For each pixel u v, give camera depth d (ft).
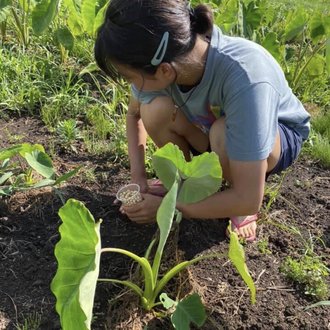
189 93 2.79
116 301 2.80
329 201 3.65
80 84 4.63
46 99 4.36
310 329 2.80
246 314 2.84
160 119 3.20
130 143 3.36
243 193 2.67
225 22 4.68
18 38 5.08
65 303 2.13
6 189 3.30
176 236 3.10
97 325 2.72
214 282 3.00
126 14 2.35
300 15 4.82
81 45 4.99
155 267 2.66
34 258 3.05
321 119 4.45
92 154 3.91
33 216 3.31
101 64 2.47
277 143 3.03
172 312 2.79
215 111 2.90
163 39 2.36
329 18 4.64
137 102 3.27
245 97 2.58
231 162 2.67
